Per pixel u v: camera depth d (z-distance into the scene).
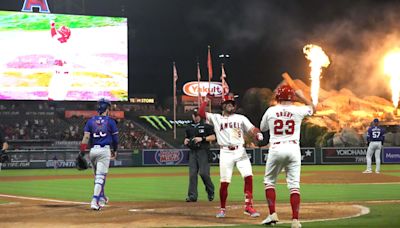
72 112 49.00
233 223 9.17
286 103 8.88
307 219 9.48
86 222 9.35
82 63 44.47
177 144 48.22
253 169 31.86
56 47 43.72
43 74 43.41
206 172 13.38
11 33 42.59
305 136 46.84
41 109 49.12
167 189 17.86
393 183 18.88
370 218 9.41
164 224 9.04
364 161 37.75
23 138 46.06
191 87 51.91
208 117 10.41
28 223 9.24
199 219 9.70
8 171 33.09
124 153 37.78
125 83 45.75
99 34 44.91
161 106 57.88
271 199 8.88
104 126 11.62
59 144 44.72
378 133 23.84
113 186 19.23
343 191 15.90
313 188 16.97
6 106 47.91
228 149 10.18
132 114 51.59
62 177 25.80
